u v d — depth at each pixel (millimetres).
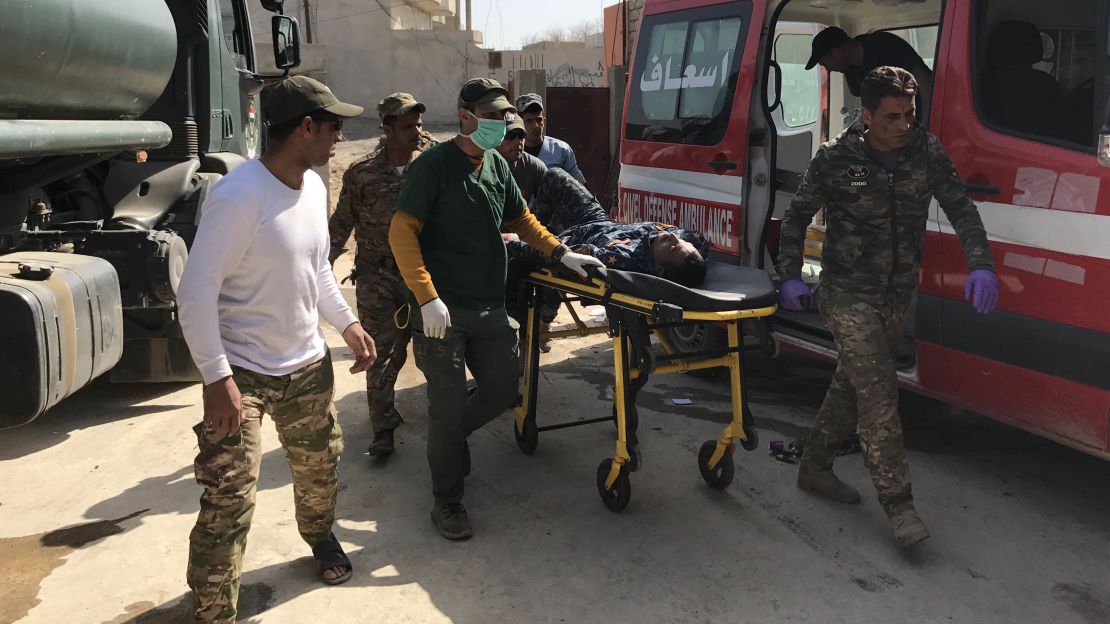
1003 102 3543
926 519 3562
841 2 5465
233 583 2627
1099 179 3139
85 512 3639
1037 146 3371
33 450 4277
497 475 4062
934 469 4043
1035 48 3434
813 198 3453
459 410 3404
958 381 3764
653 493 3848
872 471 3277
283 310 2648
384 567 3238
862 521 3566
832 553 3322
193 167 5195
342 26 21000
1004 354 3523
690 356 3537
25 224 4117
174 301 4395
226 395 2434
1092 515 3596
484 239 3410
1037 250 3355
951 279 3725
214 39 5543
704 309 3234
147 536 3436
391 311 4160
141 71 3920
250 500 2613
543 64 21953
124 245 4242
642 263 3596
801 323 4605
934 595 3035
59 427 4590
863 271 3389
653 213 5641
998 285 3199
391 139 4094
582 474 4062
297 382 2742
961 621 2887
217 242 2441
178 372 4953
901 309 3449
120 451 4266
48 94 3236
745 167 4832
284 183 2598
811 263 5871
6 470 4047
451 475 3465
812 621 2891
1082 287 3199
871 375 3273
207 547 2562
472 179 3355
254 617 2910
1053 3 3369
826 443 3680
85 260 3527
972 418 4691
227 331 2611
